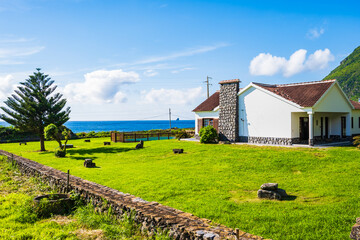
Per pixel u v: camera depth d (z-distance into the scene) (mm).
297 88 23891
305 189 10305
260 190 9641
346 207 7949
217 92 32875
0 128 44125
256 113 23828
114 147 28062
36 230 7289
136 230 6855
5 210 8930
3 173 16516
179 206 8664
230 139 25672
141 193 10406
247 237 5285
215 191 10453
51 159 21422
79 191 9742
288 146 20391
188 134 34938
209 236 5320
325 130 25156
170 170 14773
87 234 6973
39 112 28750
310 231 6465
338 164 13844
